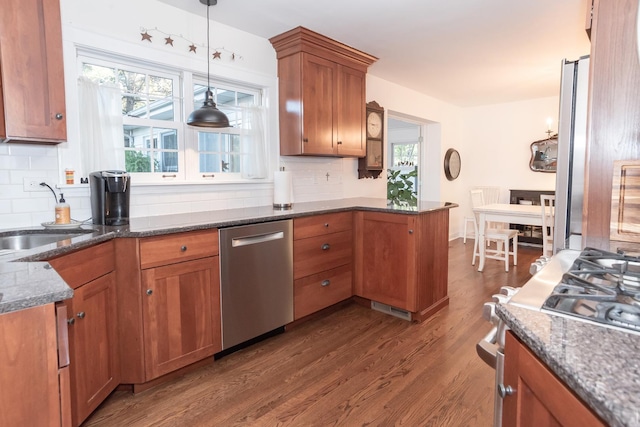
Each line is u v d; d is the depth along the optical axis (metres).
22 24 1.73
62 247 1.52
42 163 2.12
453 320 2.99
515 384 0.80
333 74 3.34
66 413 1.01
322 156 3.62
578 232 1.78
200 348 2.21
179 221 2.28
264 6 2.62
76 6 2.20
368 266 3.20
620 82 1.35
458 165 6.40
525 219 4.16
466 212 6.54
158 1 2.53
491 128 6.22
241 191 3.12
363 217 3.20
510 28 3.01
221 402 1.92
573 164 1.77
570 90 1.76
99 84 2.30
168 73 2.71
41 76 1.79
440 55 3.68
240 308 2.40
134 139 2.56
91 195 2.12
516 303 0.87
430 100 5.54
